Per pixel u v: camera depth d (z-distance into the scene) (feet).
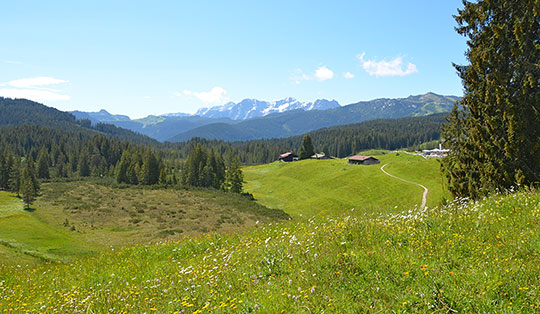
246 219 222.89
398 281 18.11
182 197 309.42
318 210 257.55
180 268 32.96
